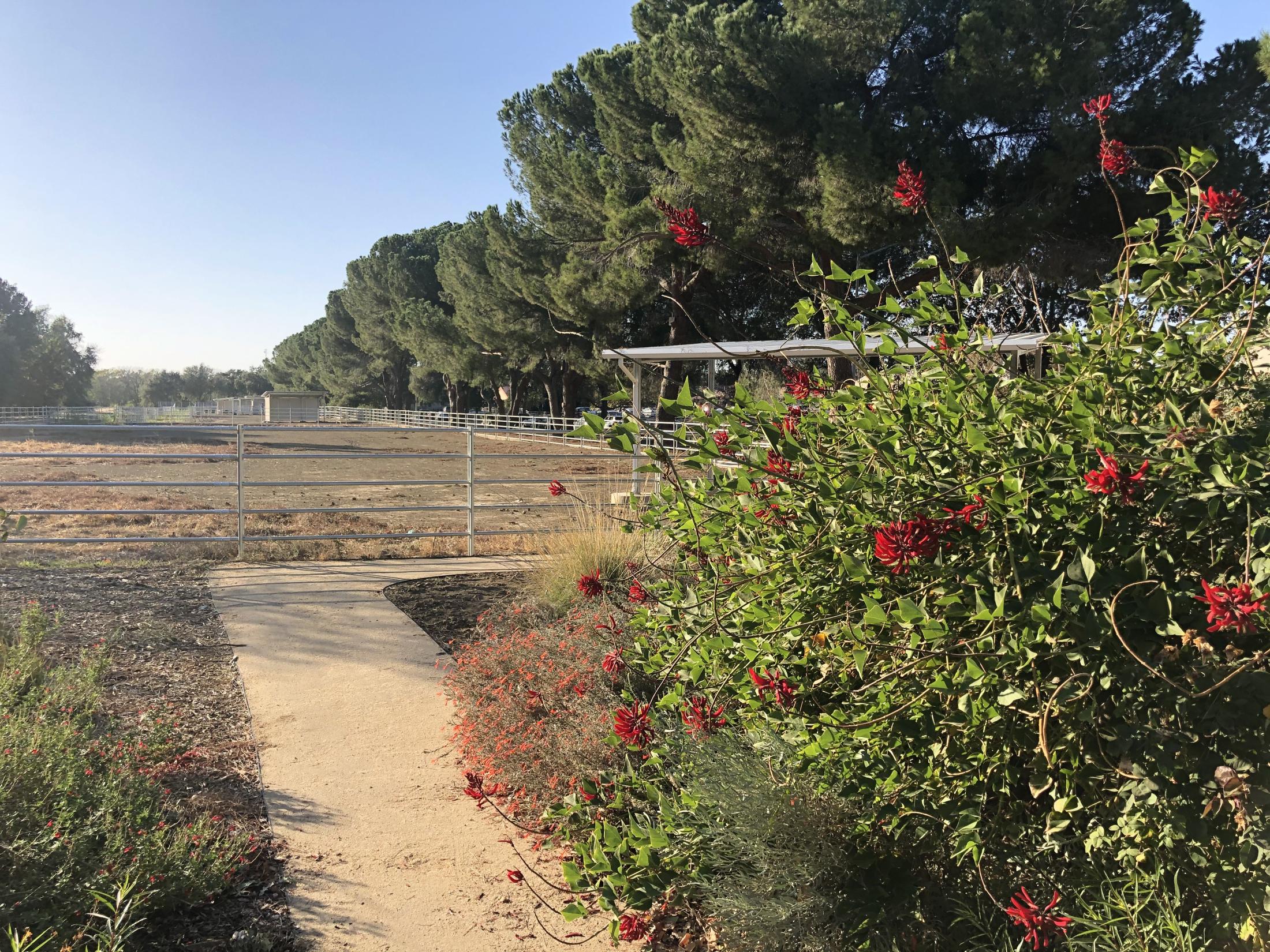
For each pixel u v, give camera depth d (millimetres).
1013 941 2227
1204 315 2562
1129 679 2037
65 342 92000
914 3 15961
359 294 60906
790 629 2717
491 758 4016
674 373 23297
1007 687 2203
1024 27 13977
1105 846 2211
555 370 42219
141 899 2762
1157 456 2131
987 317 3500
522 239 28000
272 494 18750
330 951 2812
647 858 2621
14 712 3879
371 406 81125
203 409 105500
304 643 6148
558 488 4125
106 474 22328
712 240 2920
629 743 3051
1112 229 14805
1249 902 1931
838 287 12734
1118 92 14969
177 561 8938
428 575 8508
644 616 3701
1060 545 2281
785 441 2574
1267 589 1985
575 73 26734
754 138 15906
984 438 2281
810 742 2594
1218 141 13695
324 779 4086
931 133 14945
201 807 3691
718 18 16203
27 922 2570
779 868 2453
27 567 8219
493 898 3156
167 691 5074
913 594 2430
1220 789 1887
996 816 2314
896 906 2373
